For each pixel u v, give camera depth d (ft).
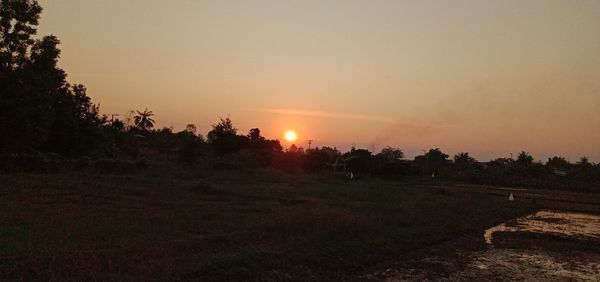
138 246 45.24
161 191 93.91
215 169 176.04
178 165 175.94
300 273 43.75
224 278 38.55
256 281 39.65
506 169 269.03
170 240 49.57
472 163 333.83
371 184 164.45
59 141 138.10
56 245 43.24
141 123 333.83
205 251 46.73
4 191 77.05
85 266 37.65
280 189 118.73
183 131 322.14
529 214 114.32
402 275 49.42
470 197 128.77
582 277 52.60
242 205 81.97
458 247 66.18
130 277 36.32
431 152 379.35
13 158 109.29
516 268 55.31
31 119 112.06
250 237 53.26
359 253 53.36
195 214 67.62
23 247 41.39
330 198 104.06
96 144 148.66
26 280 33.55
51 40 124.77
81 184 92.17
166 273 37.88
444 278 49.19
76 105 142.72
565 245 71.56
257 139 319.68
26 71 113.70
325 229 59.21
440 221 80.38
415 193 133.08
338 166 227.20
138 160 142.72
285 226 58.59
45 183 88.79
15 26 118.52
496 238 75.31
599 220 106.63
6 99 108.17
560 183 223.51
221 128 249.55
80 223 54.60
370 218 71.97
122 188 91.81
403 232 66.85
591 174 245.86
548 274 53.21
